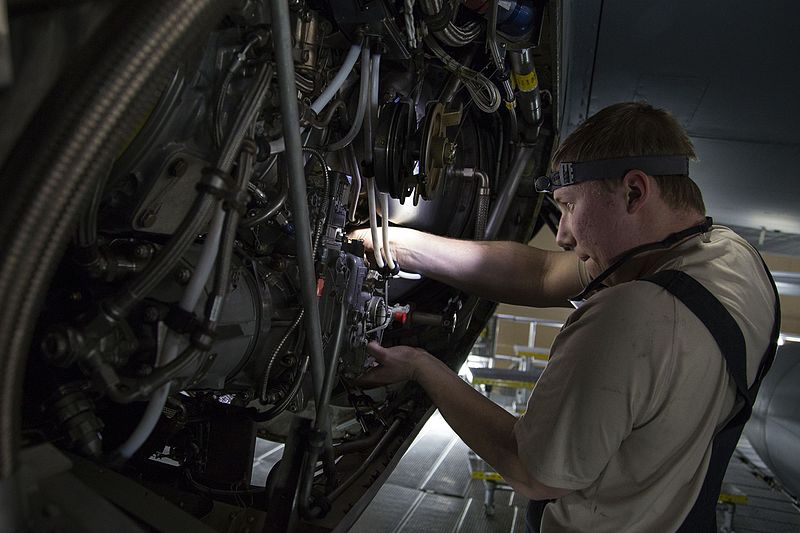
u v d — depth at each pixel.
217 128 0.92
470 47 1.71
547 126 2.40
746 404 1.16
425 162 1.47
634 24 2.36
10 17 0.58
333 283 1.50
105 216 0.95
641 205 1.20
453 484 3.37
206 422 1.42
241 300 1.18
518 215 2.51
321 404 1.13
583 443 1.09
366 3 1.20
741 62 2.43
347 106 1.50
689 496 1.15
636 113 1.23
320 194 1.45
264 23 1.01
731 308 1.14
